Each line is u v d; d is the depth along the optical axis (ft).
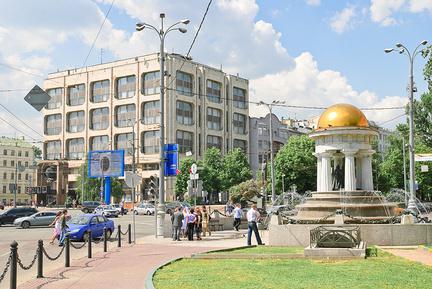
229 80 327.06
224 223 106.83
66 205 279.69
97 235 88.07
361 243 55.42
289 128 386.52
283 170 230.48
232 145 326.03
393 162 248.11
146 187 282.97
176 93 283.79
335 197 76.74
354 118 81.51
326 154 83.76
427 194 248.73
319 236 52.85
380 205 75.31
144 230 113.91
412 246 61.26
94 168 244.83
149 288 34.81
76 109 314.14
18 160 424.05
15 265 34.88
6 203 382.63
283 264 46.50
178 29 91.61
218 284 35.73
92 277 42.83
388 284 34.53
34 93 67.97
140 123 284.41
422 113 199.31
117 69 295.89
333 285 34.35
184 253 61.41
